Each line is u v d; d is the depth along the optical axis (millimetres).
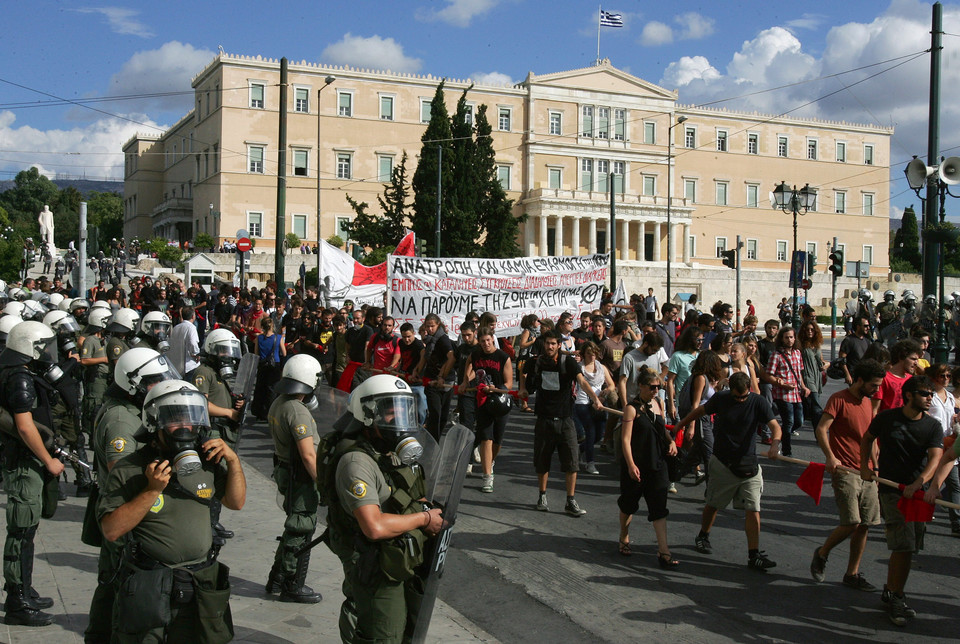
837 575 7152
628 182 83062
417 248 47938
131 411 4305
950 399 8641
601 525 8594
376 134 74688
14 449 5527
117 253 51562
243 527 8133
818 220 90000
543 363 8938
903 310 19656
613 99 82500
